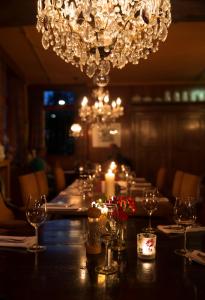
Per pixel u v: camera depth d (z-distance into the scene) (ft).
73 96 30.27
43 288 4.28
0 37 18.24
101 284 4.39
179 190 14.65
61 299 3.99
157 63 23.53
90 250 5.51
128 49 13.46
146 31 12.63
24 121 27.02
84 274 4.70
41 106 30.09
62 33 12.80
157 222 7.76
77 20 12.41
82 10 11.62
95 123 21.89
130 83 29.89
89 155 30.09
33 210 5.97
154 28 12.63
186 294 4.13
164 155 29.71
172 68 24.97
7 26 15.44
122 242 5.74
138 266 5.00
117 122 29.99
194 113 29.60
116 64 14.07
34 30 17.19
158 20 12.96
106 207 5.45
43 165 23.58
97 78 17.47
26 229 7.23
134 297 4.05
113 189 10.62
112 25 12.00
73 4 11.85
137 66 24.34
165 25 12.46
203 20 14.58
